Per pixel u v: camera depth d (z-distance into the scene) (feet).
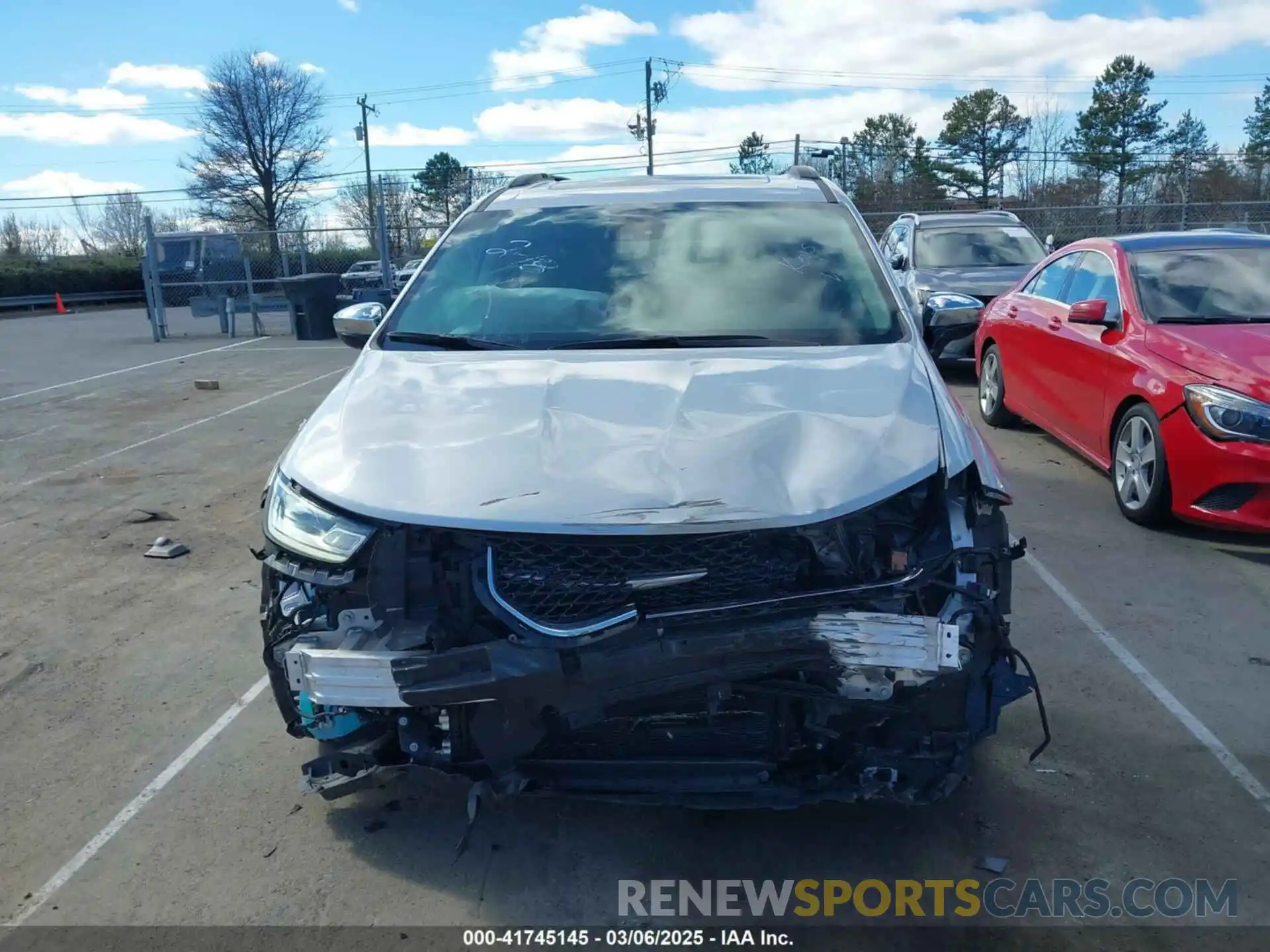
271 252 69.67
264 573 9.95
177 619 16.10
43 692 13.69
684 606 8.46
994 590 9.26
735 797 8.82
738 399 9.98
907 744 8.80
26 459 27.30
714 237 13.58
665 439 9.29
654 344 11.63
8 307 117.29
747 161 156.04
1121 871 9.52
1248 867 9.54
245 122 186.91
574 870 9.70
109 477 25.22
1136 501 19.03
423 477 9.04
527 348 11.71
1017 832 10.10
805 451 9.20
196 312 62.49
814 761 8.96
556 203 14.79
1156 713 12.27
